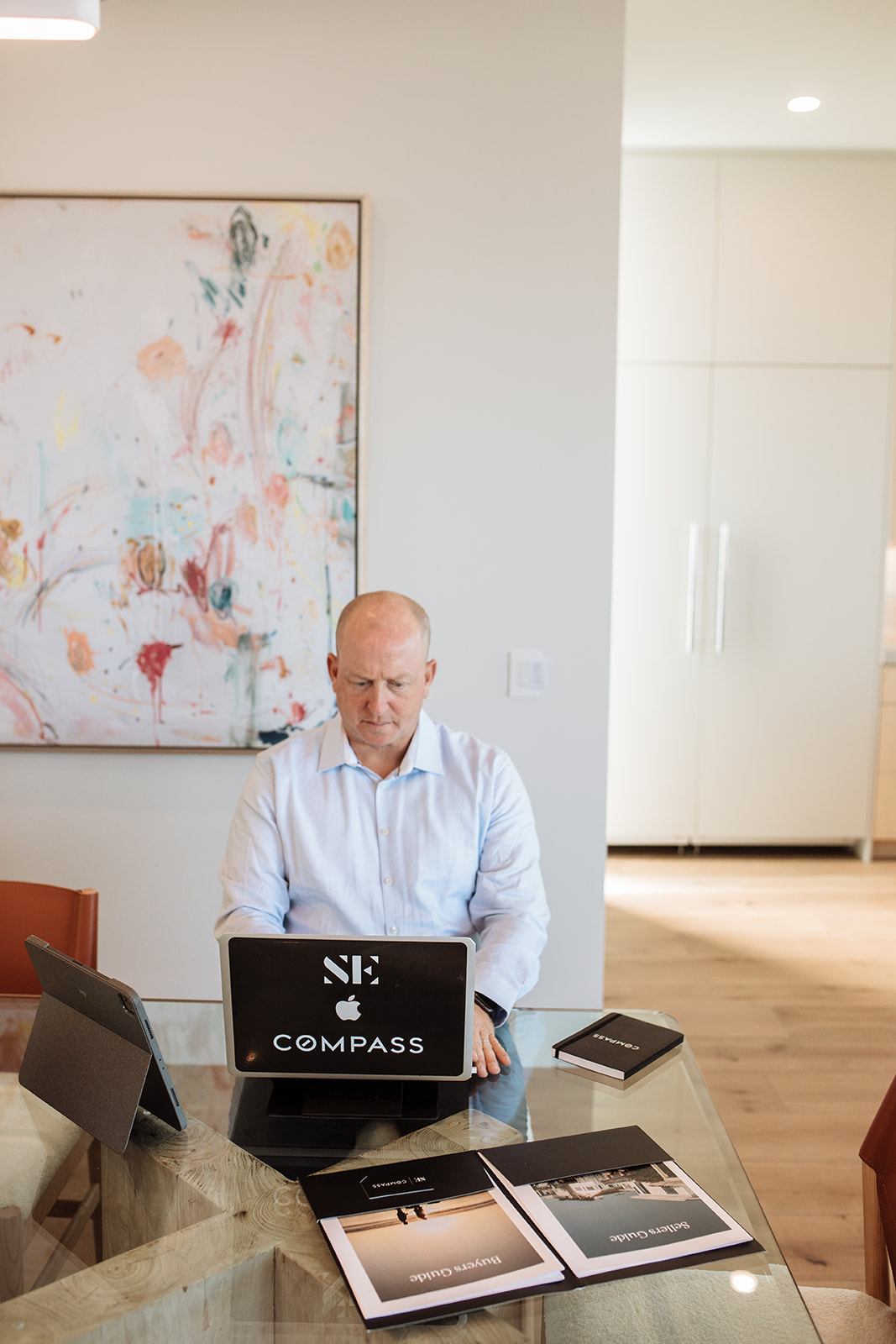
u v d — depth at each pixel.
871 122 3.99
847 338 4.43
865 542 4.53
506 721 2.64
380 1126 1.28
